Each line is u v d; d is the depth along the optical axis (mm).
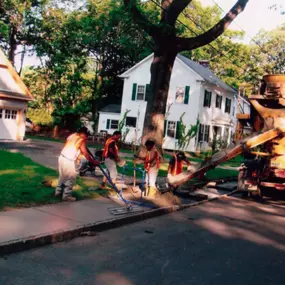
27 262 4848
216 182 14727
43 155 17359
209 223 8086
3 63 24312
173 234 6918
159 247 6035
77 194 8828
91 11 37156
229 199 11609
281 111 11148
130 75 33875
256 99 11539
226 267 5332
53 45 34719
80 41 37875
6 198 7488
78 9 36594
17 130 26016
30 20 33094
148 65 32969
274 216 9453
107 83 42219
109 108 38562
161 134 15227
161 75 15023
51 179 10156
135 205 8539
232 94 37406
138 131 33344
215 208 9914
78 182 10383
